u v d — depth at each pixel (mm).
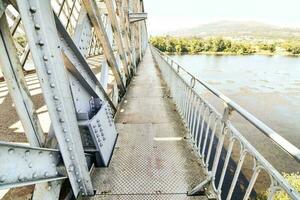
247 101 23828
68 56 2201
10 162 1306
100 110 3078
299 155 1056
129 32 7762
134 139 3623
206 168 2740
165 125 4203
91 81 2980
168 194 2414
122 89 5863
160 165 2916
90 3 2795
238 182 7887
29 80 6742
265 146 11859
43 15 1569
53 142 1972
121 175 2719
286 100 24453
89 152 2803
